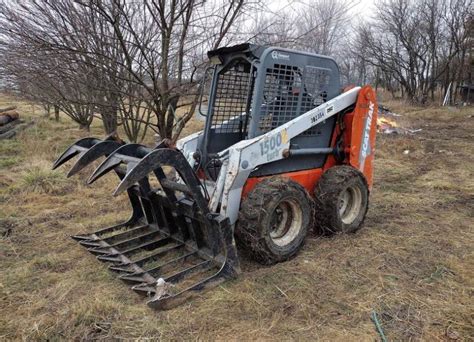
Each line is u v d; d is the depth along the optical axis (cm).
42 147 862
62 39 495
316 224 434
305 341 273
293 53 385
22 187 604
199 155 401
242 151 349
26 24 475
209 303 313
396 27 2439
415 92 2397
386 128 1238
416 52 2306
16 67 499
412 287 340
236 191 360
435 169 775
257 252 360
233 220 365
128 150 355
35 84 576
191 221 374
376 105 462
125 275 346
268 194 357
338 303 315
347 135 447
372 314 301
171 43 567
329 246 411
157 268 355
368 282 347
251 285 335
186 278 341
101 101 607
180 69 568
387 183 678
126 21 514
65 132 1051
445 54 2353
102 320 294
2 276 357
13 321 293
